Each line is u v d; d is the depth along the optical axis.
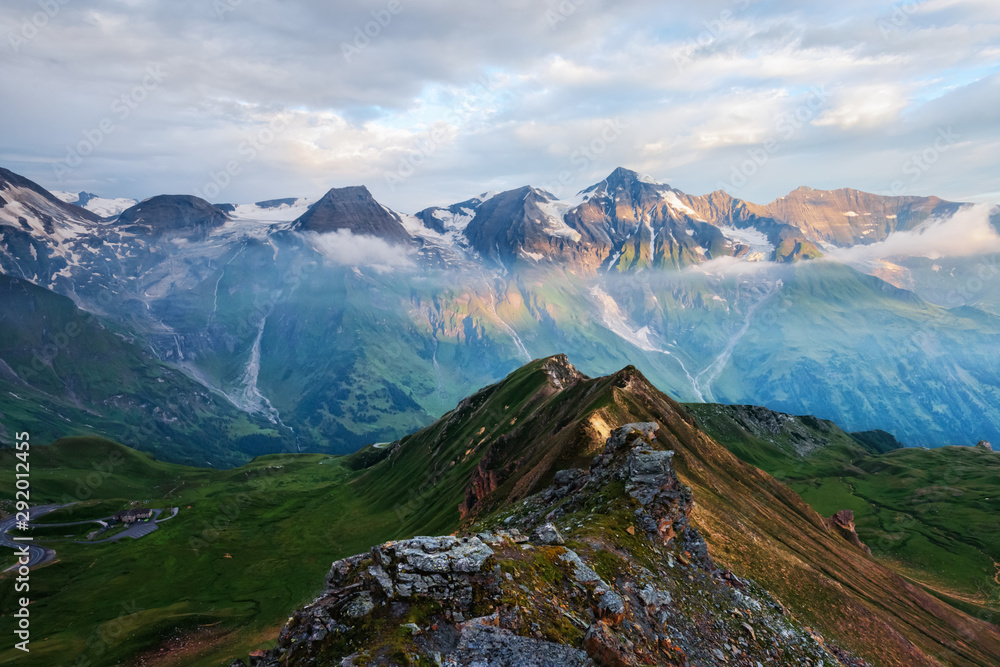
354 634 27.77
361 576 30.98
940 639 76.56
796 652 41.91
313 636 28.03
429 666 25.61
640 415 109.12
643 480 51.62
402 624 27.80
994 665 77.00
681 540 49.03
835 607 64.00
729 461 116.62
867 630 62.00
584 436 94.00
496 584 30.81
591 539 43.12
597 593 34.44
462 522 107.31
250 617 138.38
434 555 31.59
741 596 45.28
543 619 30.00
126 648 118.62
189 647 120.44
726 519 75.69
